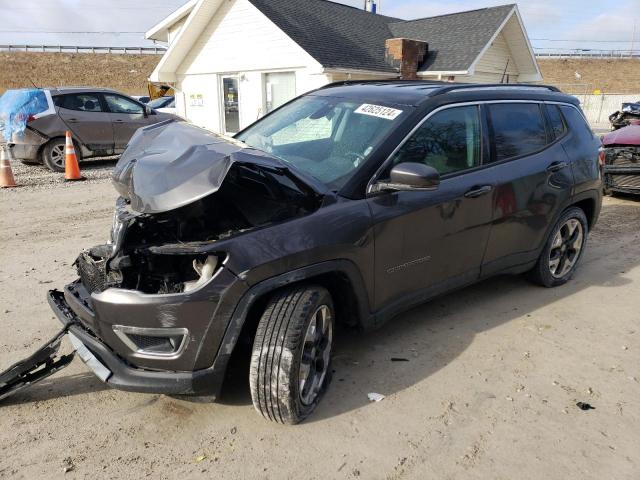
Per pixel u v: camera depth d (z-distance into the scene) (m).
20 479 2.59
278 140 4.02
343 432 2.97
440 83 4.28
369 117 3.73
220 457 2.77
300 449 2.83
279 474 2.66
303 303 2.87
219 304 2.69
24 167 12.10
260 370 2.81
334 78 15.75
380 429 3.00
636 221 7.62
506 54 20.38
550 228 4.71
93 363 2.89
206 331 2.69
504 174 4.14
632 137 8.48
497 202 4.07
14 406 3.16
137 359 2.75
